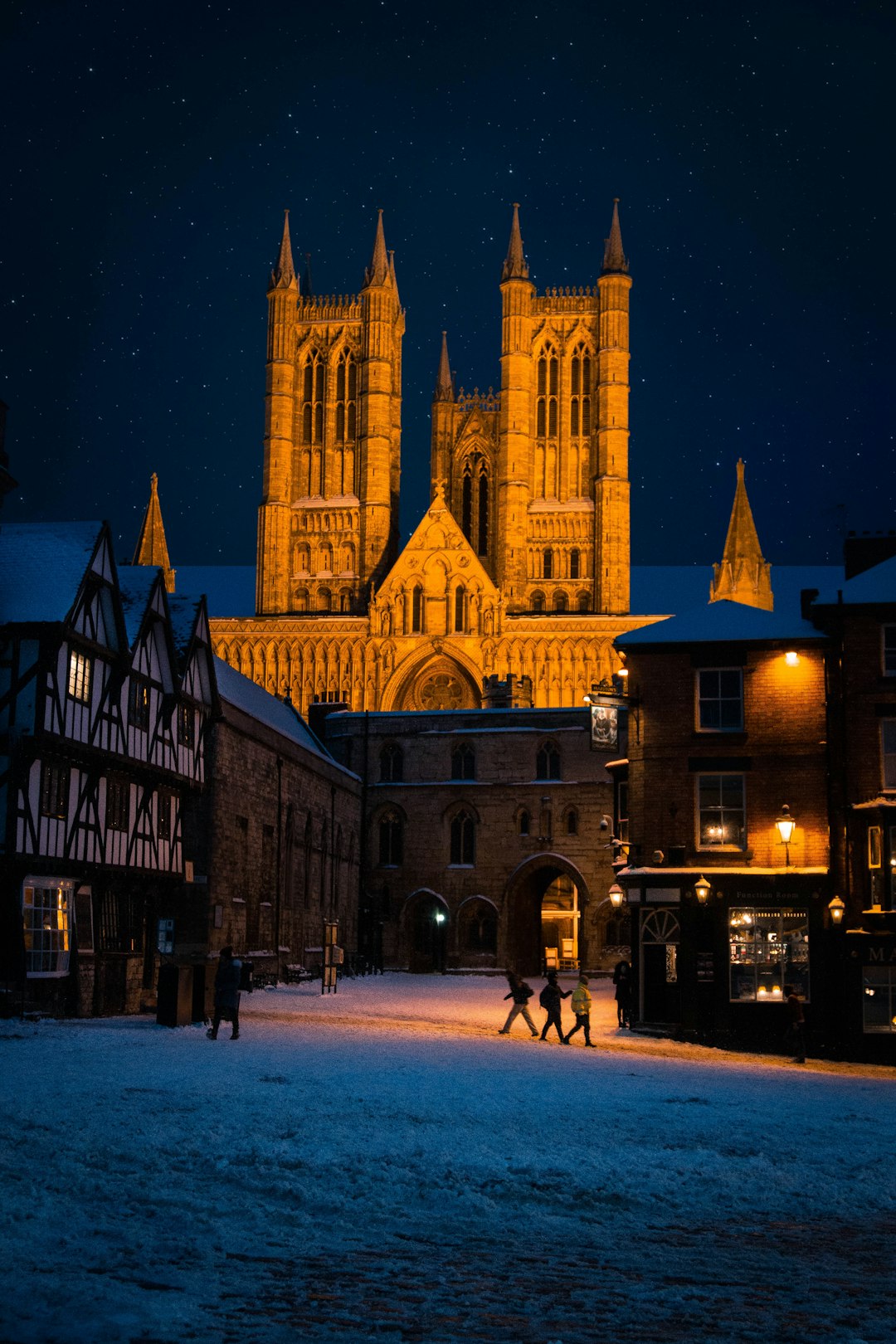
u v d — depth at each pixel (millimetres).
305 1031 33188
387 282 145250
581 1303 10430
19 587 36500
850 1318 10305
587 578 140375
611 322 141125
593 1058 31266
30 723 34875
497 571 141875
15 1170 13938
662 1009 41188
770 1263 12133
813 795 41062
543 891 78875
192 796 47906
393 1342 9203
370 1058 27328
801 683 41656
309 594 143750
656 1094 23688
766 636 41969
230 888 51500
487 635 125750
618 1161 16406
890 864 39781
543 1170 15500
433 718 77062
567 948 93938
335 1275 10898
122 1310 9477
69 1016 36844
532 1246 12336
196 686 47562
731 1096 24422
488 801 75625
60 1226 11867
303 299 147625
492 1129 18297
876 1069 36188
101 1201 12938
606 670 124750
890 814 39781
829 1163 17297
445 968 74875
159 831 44250
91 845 38531
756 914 40500
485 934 74875
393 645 126812
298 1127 17500
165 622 44062
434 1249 12000
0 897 34562
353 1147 16266
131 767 40969
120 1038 29375
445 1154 16141
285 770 59844
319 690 127312
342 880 71688
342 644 127688
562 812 74688
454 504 147625
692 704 42188
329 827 68625
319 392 146875
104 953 38938
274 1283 10570
